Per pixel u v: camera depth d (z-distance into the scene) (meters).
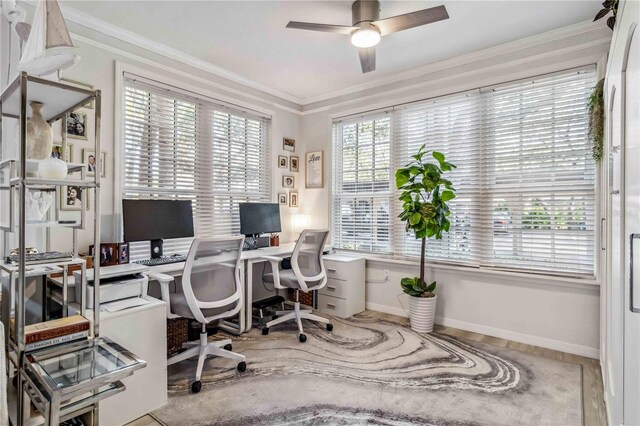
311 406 2.04
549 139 2.91
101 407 1.80
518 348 2.89
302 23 2.38
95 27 2.69
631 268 1.01
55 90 1.51
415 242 3.69
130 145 2.97
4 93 1.54
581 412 1.98
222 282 2.45
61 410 1.30
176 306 2.36
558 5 2.47
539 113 2.96
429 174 3.17
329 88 4.18
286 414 1.96
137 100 3.02
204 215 3.57
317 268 3.34
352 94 4.16
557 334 2.86
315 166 4.48
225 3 2.46
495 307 3.16
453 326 3.39
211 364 2.59
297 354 2.76
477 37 2.94
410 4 2.47
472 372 2.46
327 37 2.95
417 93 3.64
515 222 3.08
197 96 3.46
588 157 2.74
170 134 3.27
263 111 4.12
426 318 3.24
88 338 1.64
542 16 2.61
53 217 2.39
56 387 1.22
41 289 2.18
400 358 2.69
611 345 1.75
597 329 2.69
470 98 3.32
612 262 1.76
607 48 2.63
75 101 1.66
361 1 2.39
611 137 1.86
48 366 1.39
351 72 3.71
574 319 2.79
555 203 2.89
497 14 2.58
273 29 2.82
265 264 4.05
